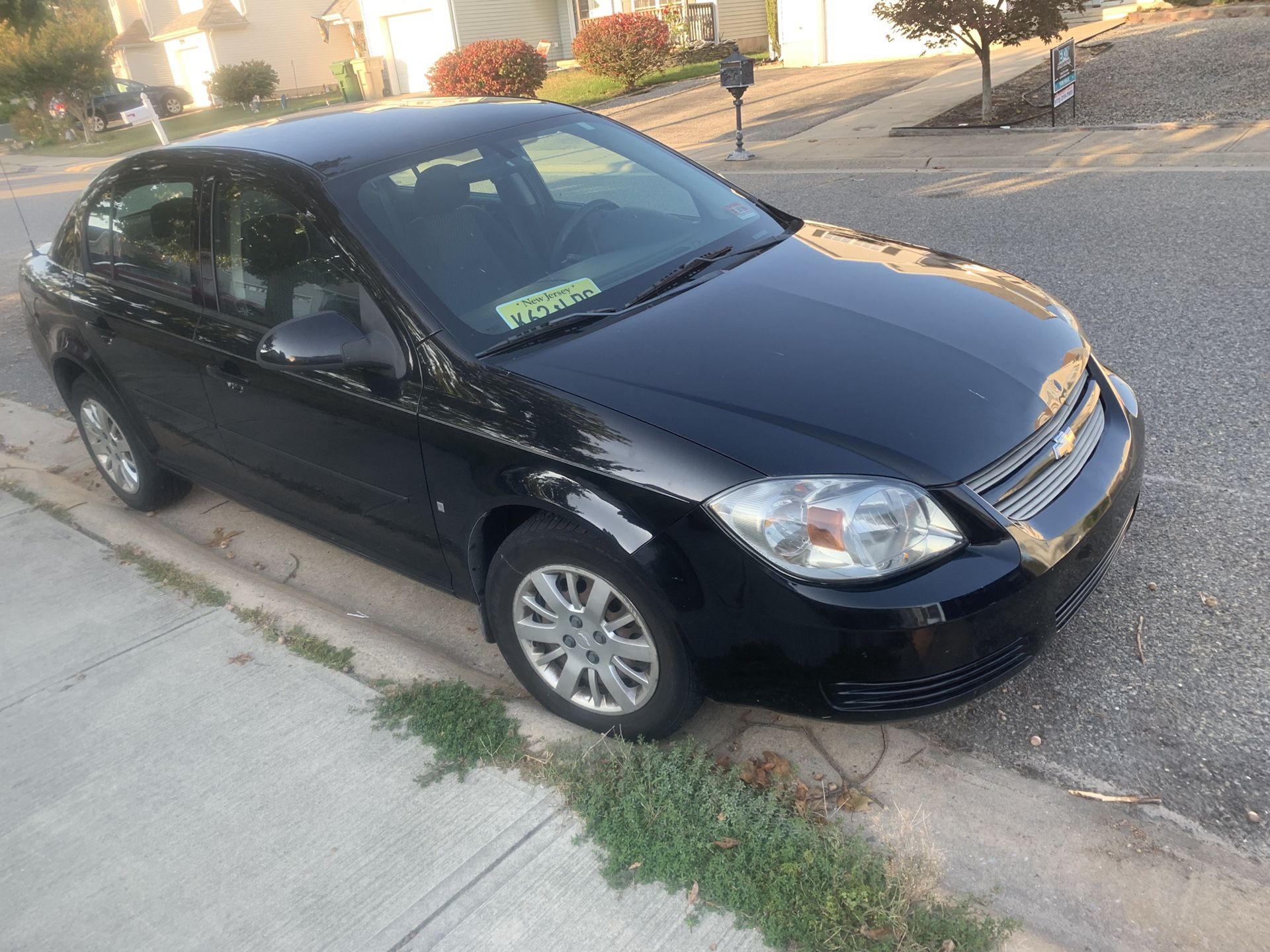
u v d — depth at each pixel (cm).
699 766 275
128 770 307
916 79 1562
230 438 386
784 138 1290
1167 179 845
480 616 322
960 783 269
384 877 258
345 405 321
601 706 294
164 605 397
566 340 300
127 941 249
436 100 431
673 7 2420
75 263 454
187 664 357
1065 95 1088
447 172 351
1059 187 871
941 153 1066
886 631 237
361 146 358
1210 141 928
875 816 261
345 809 281
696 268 345
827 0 1888
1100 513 270
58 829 288
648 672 277
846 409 258
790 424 254
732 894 238
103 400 454
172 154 400
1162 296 582
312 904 252
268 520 478
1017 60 1555
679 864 247
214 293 372
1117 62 1341
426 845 266
